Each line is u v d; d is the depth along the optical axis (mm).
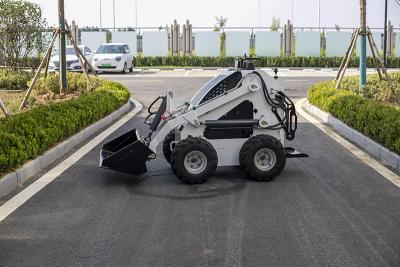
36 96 16641
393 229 6020
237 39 39000
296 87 22891
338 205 6902
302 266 5062
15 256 5301
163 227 6098
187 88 22328
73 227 6105
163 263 5129
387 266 5055
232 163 8227
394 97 16016
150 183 7980
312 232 5930
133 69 35406
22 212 6629
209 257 5266
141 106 16984
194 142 7812
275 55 39062
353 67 36500
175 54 39031
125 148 7883
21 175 7930
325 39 39531
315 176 8367
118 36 38969
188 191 7555
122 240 5707
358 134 10977
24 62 20734
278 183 7969
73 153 9953
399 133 9297
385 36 30562
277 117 8273
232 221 6293
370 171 8648
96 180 8133
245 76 8125
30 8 20109
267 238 5758
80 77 18656
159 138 8039
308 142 11078
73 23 37844
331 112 13531
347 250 5426
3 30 20016
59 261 5184
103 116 13578
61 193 7445
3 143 8086
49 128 9711
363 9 15891
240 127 8125
